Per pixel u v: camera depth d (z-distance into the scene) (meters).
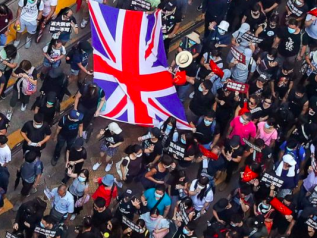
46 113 37.84
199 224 39.16
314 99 39.44
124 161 37.78
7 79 39.06
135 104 39.81
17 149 39.34
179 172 37.00
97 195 36.59
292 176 37.69
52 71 38.62
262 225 36.69
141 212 36.81
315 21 41.97
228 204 36.91
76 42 42.12
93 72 40.19
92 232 35.75
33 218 35.44
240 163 40.03
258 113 39.38
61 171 39.34
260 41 40.62
